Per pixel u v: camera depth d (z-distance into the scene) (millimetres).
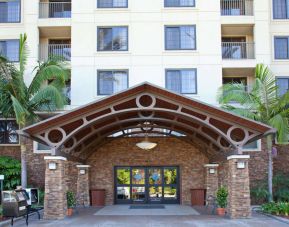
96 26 24062
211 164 21828
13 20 25078
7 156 23438
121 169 23312
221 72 23625
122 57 23734
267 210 17594
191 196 22266
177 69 23672
